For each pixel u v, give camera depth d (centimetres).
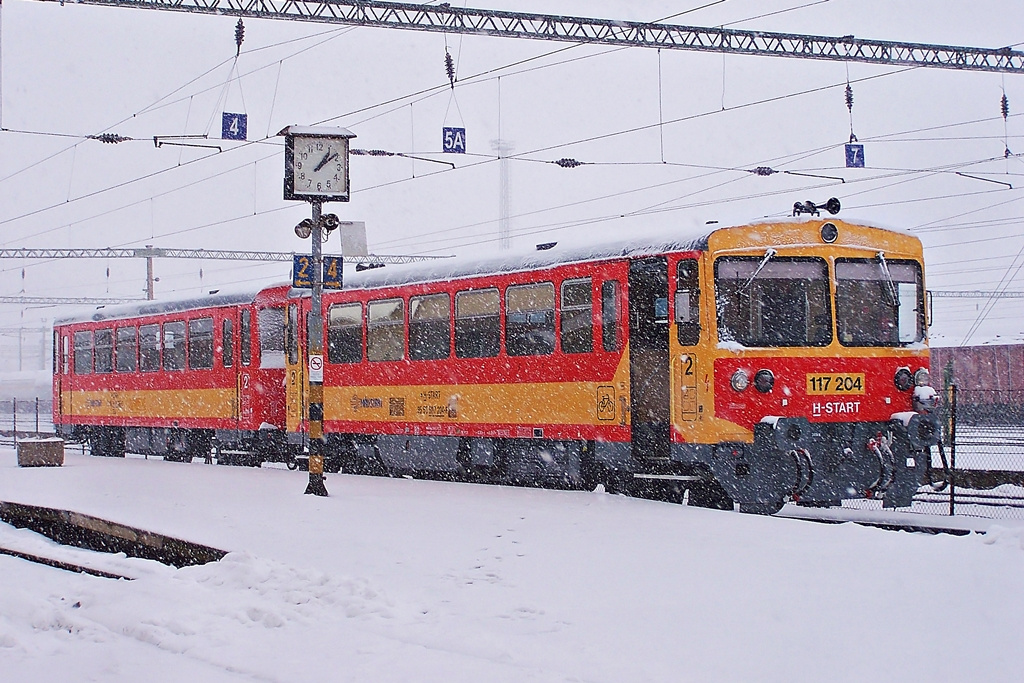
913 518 1318
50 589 994
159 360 2612
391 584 916
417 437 1811
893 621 749
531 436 1598
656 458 1449
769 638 716
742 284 1337
